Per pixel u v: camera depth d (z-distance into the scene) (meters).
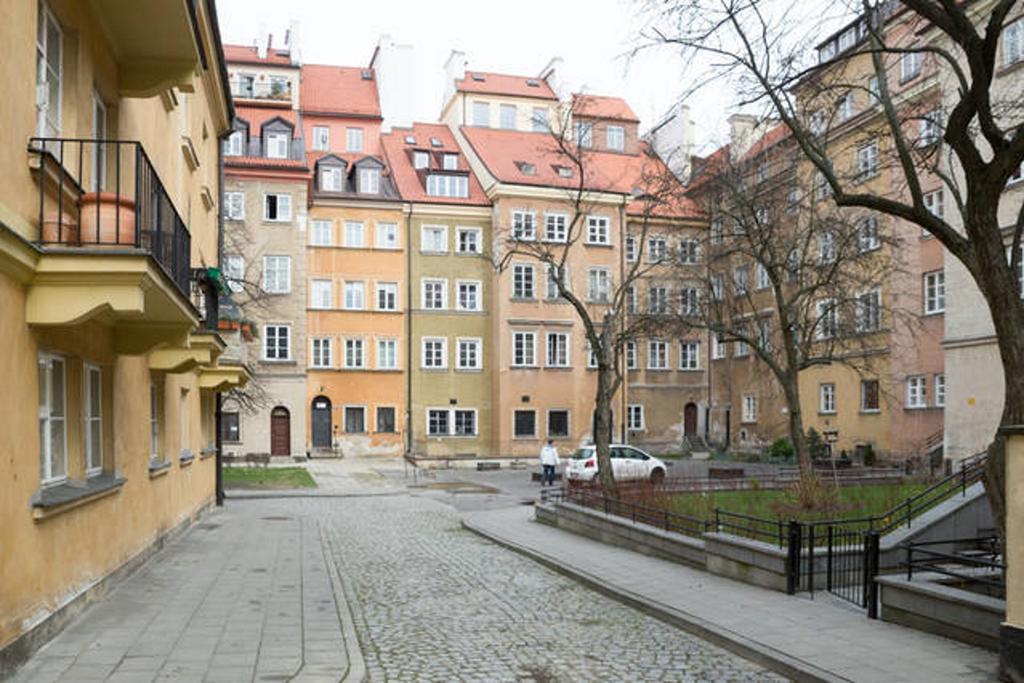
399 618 10.77
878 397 37.56
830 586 11.84
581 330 50.38
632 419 52.47
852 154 28.20
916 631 9.47
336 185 49.31
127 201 8.78
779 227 24.81
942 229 11.09
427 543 18.20
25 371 7.97
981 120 9.73
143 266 8.21
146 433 13.88
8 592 7.43
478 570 14.69
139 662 8.05
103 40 11.20
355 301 48.38
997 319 9.81
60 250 8.08
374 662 8.65
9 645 7.41
